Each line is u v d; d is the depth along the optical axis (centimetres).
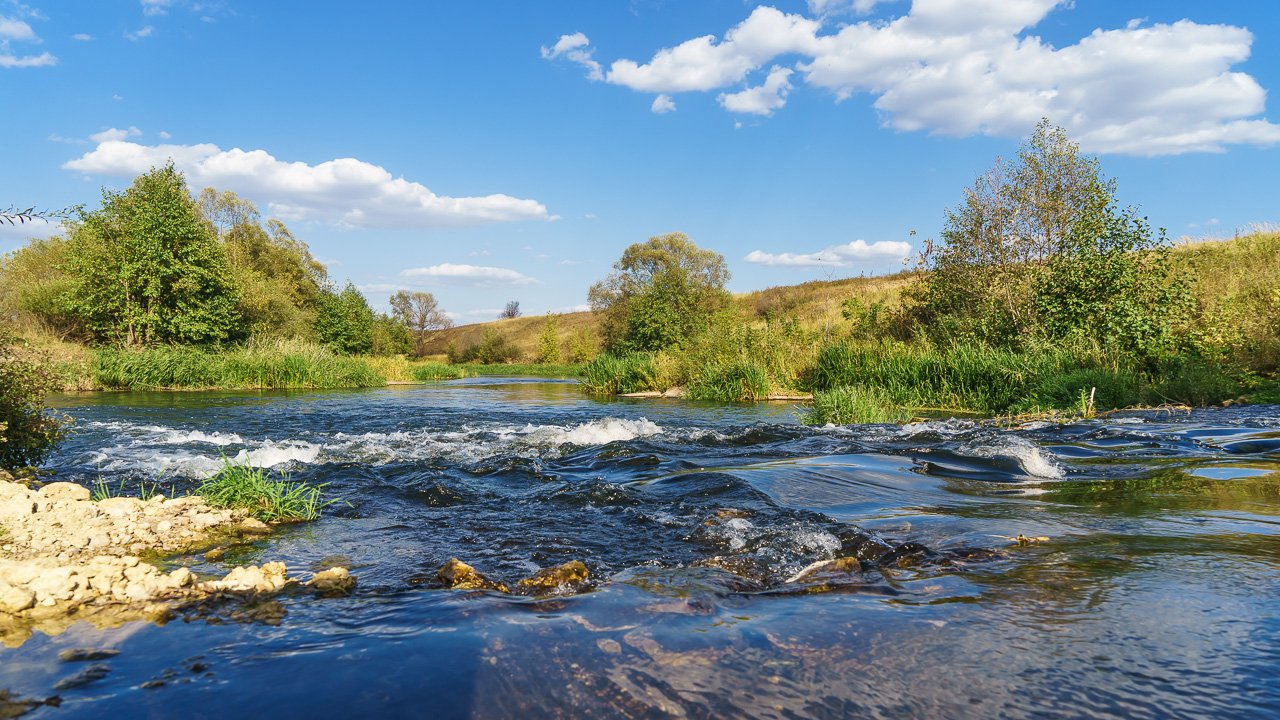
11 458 651
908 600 270
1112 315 1505
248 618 265
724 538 390
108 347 2495
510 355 6938
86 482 618
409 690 196
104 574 302
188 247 2725
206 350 2773
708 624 246
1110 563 309
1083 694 185
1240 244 2148
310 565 352
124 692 198
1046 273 1681
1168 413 1045
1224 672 196
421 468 661
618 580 310
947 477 583
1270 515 406
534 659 216
